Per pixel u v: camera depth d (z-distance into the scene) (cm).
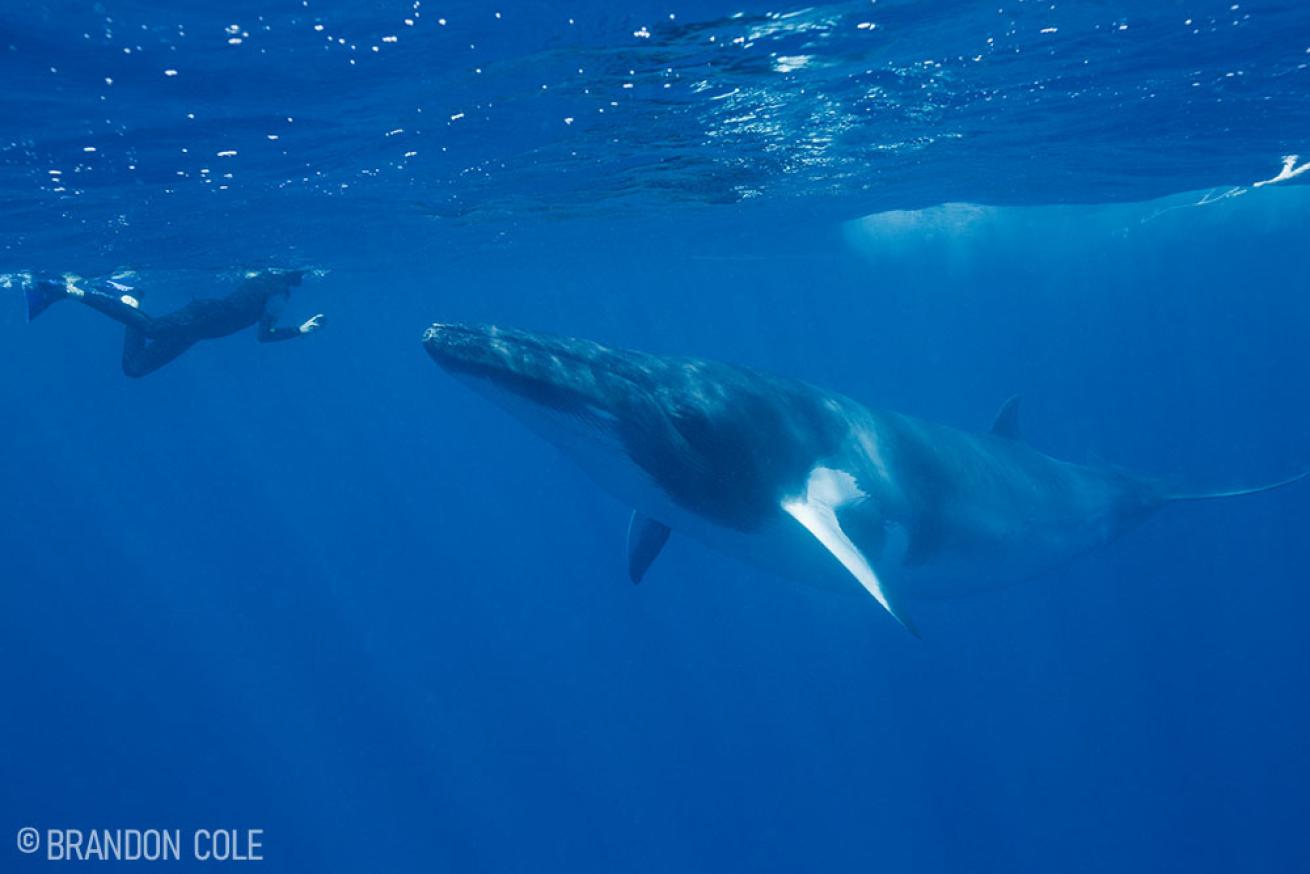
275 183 1515
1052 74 1173
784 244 3634
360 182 1586
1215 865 1906
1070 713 2405
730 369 959
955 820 2148
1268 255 5334
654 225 2623
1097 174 2064
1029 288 6694
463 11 806
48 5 714
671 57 979
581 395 804
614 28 871
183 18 768
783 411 933
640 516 1077
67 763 3347
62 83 904
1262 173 2256
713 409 873
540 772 2705
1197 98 1357
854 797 2284
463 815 2614
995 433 1358
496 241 2703
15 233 1720
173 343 1209
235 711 3494
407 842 2588
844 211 2662
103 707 3719
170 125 1104
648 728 2734
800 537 915
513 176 1664
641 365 886
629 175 1761
